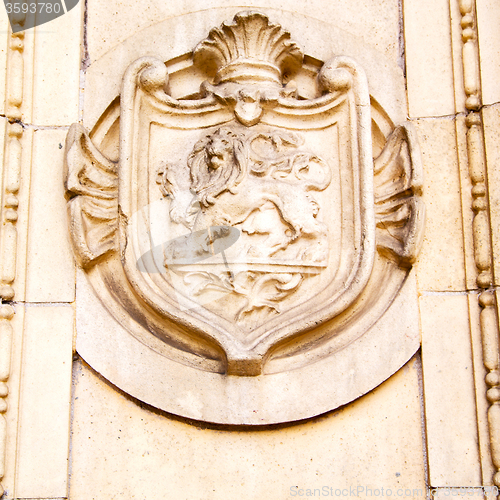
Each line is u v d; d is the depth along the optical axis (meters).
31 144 3.15
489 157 3.09
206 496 2.78
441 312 2.99
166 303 2.89
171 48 3.28
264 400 2.84
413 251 2.98
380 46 3.34
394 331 2.95
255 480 2.80
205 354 2.93
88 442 2.83
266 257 2.96
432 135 3.20
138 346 2.90
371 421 2.88
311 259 2.98
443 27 3.32
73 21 3.30
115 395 2.89
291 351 2.94
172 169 3.08
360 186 3.03
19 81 3.19
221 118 3.15
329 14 3.37
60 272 3.00
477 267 3.02
